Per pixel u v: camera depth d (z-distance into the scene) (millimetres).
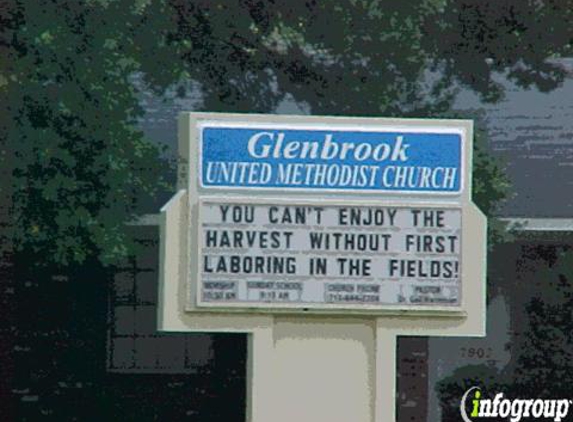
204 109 83375
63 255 80875
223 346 87562
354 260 60188
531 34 81375
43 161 78938
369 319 60688
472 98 90062
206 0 80188
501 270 91688
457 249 60688
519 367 89938
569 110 95625
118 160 79438
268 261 59750
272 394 60094
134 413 86812
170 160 85500
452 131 60781
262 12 80562
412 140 60625
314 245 60000
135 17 78812
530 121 95938
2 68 78188
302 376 60344
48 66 78312
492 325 91125
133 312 87312
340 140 60344
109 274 86750
